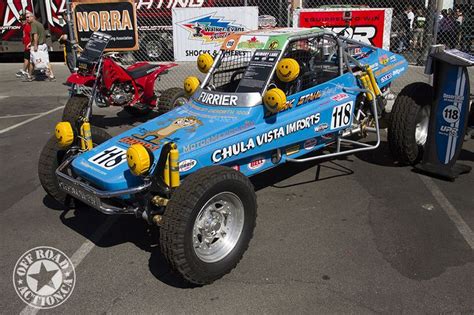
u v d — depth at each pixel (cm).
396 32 1426
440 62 523
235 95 452
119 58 918
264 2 1222
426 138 567
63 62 1608
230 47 514
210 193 339
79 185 380
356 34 855
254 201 375
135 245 425
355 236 425
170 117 468
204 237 354
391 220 453
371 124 599
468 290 344
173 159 340
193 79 527
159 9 1345
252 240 422
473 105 596
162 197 359
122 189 366
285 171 582
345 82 538
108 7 913
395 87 992
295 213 473
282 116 459
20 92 1144
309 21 855
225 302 339
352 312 323
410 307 327
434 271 369
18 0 1506
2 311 338
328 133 507
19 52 1611
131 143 420
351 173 572
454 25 1353
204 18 927
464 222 445
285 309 329
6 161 653
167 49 1371
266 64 467
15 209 503
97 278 375
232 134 422
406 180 547
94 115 905
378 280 359
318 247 408
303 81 500
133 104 808
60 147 439
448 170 546
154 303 341
